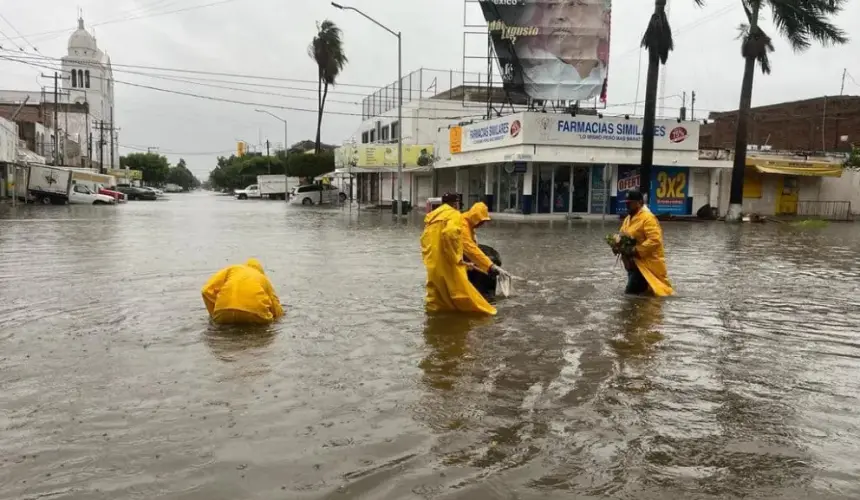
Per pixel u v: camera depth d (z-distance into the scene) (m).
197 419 4.30
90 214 33.00
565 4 32.81
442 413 4.44
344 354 5.89
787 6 28.16
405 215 35.53
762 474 3.59
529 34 32.94
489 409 4.52
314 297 8.84
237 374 5.28
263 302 7.14
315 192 53.56
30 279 10.41
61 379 5.12
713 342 6.44
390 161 40.12
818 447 3.95
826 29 28.08
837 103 46.88
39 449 3.83
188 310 7.88
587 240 18.69
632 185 33.12
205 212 37.53
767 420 4.37
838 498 3.32
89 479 3.46
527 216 31.48
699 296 9.10
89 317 7.46
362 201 57.91
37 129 58.97
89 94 98.50
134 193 68.50
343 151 45.38
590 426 4.23
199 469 3.58
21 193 46.00
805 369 5.56
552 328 6.97
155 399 4.68
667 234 22.38
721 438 4.06
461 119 41.78
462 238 8.28
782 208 37.84
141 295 8.94
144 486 3.39
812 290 9.77
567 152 31.22
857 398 4.83
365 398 4.72
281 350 6.01
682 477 3.54
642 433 4.12
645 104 27.52
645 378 5.25
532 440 4.01
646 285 9.31
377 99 53.66
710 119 56.06
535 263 12.86
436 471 3.58
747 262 13.52
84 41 97.69
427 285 7.93
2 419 4.29
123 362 5.61
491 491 3.37
